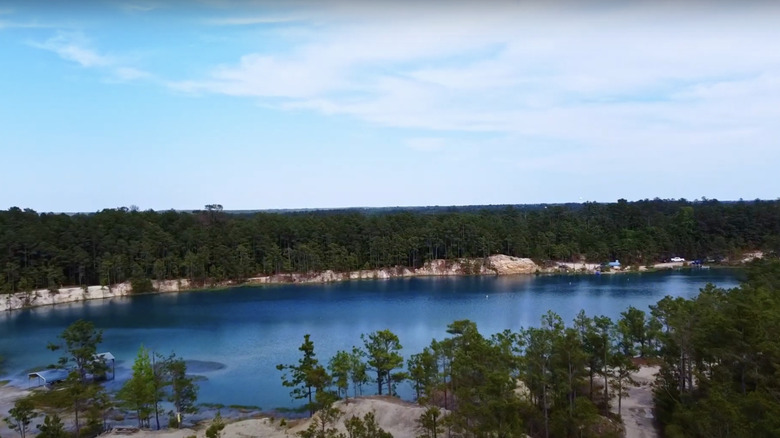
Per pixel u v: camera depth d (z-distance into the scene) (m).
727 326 56.47
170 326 130.88
